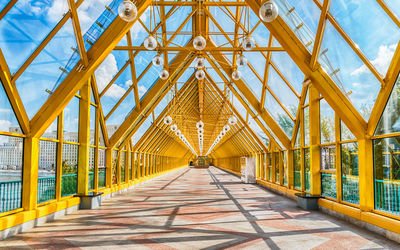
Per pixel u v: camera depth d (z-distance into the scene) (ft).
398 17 21.68
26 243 22.22
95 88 42.83
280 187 54.34
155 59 31.53
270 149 67.41
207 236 24.29
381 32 23.95
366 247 21.35
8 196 25.71
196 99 89.25
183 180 92.89
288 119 49.62
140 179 74.54
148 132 68.49
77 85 29.86
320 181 39.37
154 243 22.18
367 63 26.35
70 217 32.45
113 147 51.88
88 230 26.37
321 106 39.42
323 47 30.14
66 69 30.04
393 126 25.62
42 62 27.53
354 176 31.91
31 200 27.86
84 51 29.07
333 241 22.88
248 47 29.96
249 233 25.30
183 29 52.01
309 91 40.32
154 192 58.13
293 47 30.78
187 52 53.88
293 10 30.53
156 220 30.78
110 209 37.86
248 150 91.30
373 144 28.63
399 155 24.94
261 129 62.49
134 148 68.69
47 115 28.55
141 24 42.22
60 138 33.88
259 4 29.81
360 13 24.39
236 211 36.32
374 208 28.02
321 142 39.55
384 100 25.95
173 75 58.39
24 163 27.78
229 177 108.06
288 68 41.83
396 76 24.44
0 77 24.48
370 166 28.37
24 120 27.09
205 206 40.27
